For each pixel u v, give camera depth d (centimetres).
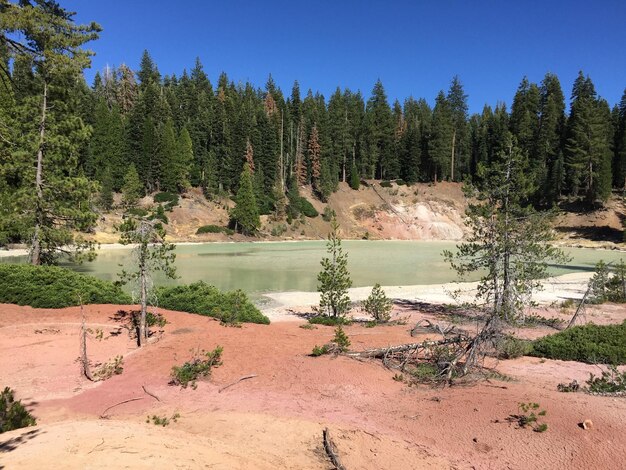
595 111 7531
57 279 1633
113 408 799
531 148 8344
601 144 7350
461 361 1084
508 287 1484
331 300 1770
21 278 1575
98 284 1709
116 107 7400
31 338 1238
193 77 11294
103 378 952
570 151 7769
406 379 963
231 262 4112
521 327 1571
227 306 1633
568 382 939
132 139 7450
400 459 613
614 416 695
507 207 1577
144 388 894
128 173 6669
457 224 8956
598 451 593
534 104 8919
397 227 8738
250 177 7512
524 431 671
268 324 1634
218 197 7919
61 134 2195
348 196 9369
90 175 6525
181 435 645
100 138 6894
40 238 2077
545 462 589
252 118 8844
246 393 869
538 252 1518
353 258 4741
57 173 2178
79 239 2261
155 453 530
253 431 696
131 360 1063
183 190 7738
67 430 609
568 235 7156
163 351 1112
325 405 815
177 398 845
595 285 2169
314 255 4884
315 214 8419
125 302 1673
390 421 750
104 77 11281
